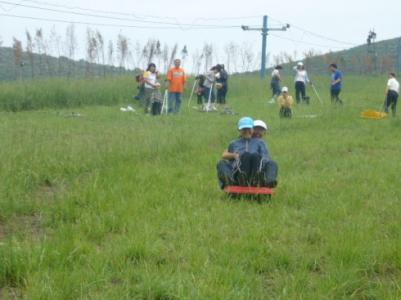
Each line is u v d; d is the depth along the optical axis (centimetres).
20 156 1146
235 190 984
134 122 2025
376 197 1016
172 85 2405
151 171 1163
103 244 740
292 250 726
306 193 1032
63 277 602
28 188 1005
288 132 1889
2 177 991
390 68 6481
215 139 1611
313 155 1468
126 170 1152
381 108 2831
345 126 2092
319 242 764
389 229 812
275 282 628
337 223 846
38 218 861
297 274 635
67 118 2169
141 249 689
